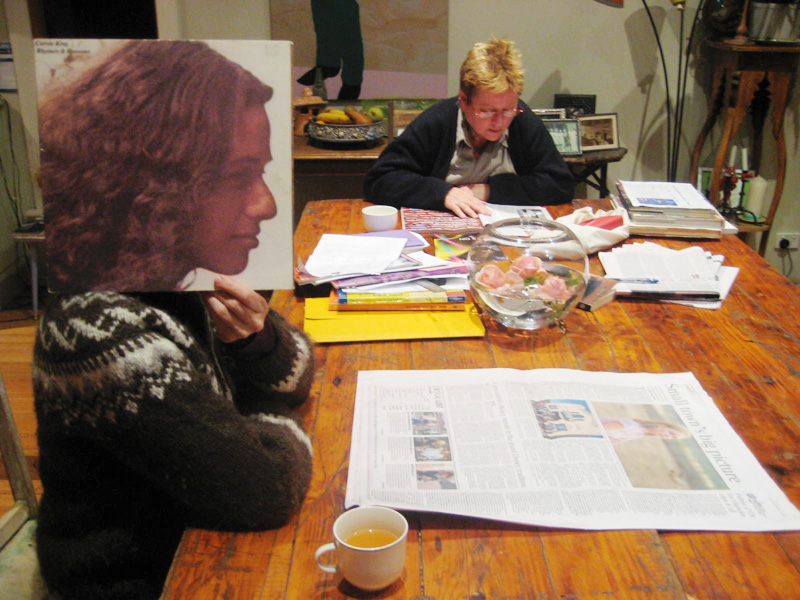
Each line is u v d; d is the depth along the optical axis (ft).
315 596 2.19
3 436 3.47
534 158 6.91
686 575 2.24
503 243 4.05
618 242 5.49
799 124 10.96
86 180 2.47
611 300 4.53
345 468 2.80
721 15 9.73
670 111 11.12
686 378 3.50
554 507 2.51
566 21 10.61
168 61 2.47
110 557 2.57
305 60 10.66
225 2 10.33
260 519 2.43
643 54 10.81
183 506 2.63
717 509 2.51
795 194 11.41
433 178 6.51
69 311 2.26
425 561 2.31
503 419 3.08
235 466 2.34
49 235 2.47
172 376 2.23
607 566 2.27
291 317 4.23
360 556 2.05
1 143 10.30
